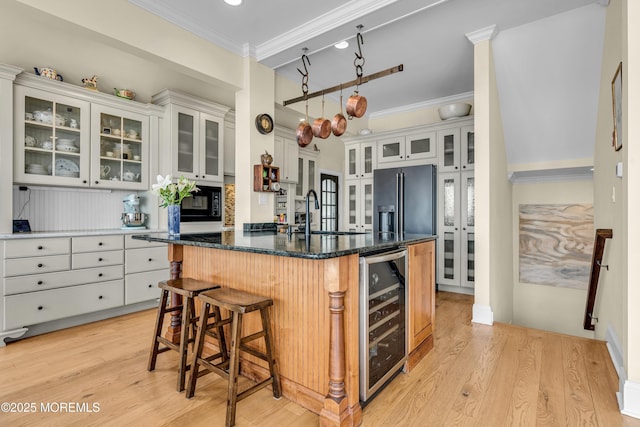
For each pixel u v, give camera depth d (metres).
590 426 1.56
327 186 6.18
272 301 1.74
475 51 2.98
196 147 3.90
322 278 1.67
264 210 3.50
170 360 2.28
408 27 2.87
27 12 2.09
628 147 1.66
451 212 4.34
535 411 1.67
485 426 1.57
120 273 3.22
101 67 3.49
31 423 1.58
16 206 3.00
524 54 2.97
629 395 1.64
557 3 2.53
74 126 3.11
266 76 3.52
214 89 4.46
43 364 2.21
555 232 3.92
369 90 4.38
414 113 4.96
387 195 4.63
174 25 2.78
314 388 1.71
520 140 3.60
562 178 3.87
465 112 4.18
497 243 3.28
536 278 4.03
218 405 1.75
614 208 2.32
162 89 3.99
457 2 2.52
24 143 2.78
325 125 2.81
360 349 1.69
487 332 2.80
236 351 1.59
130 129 3.54
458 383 1.96
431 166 4.28
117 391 1.88
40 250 2.72
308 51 3.17
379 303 1.89
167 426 1.57
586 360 2.24
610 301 2.44
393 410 1.70
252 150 3.38
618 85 2.14
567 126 3.29
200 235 2.69
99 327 2.95
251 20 2.86
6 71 2.61
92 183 3.21
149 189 3.64
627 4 1.67
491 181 3.00
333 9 2.71
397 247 2.11
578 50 2.78
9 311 2.55
